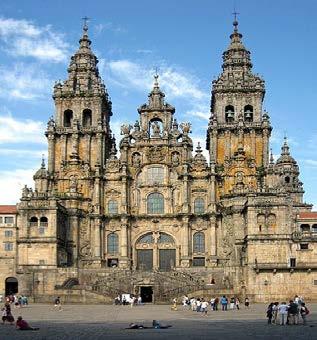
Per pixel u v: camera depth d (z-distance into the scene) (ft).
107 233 377.09
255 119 384.68
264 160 376.07
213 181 372.17
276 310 177.17
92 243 371.35
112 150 389.60
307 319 192.44
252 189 356.79
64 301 298.56
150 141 387.55
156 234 375.86
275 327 160.15
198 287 311.88
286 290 313.53
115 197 382.01
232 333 141.49
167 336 134.21
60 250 350.43
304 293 312.50
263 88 388.78
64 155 385.50
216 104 389.60
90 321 189.98
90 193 379.35
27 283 327.26
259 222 325.83
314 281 313.32
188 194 375.04
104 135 391.86
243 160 375.45
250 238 323.37
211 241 363.76
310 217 372.38
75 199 374.02
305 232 326.65
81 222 373.40
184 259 364.38
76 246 367.04
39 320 194.80
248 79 393.50
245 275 321.73
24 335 138.31
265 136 379.35
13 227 358.02
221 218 369.30
